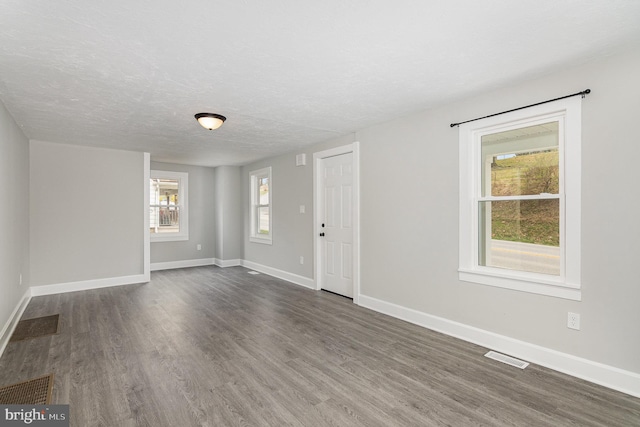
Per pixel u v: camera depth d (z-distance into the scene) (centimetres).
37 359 269
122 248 538
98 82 262
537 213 269
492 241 298
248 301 443
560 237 254
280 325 350
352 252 450
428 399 213
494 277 285
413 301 355
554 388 225
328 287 496
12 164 349
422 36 199
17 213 376
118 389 224
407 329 337
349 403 209
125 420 191
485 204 302
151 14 173
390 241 380
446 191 322
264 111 340
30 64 230
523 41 206
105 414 196
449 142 319
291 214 565
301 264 543
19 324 353
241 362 265
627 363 220
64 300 445
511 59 229
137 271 553
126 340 309
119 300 446
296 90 284
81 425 186
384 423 190
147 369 253
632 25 188
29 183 460
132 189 545
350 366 258
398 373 247
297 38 200
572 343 243
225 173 717
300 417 195
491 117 286
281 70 244
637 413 197
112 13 172
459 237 312
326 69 243
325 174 495
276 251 607
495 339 286
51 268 479
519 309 271
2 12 169
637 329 216
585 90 232
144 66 236
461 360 267
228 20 180
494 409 202
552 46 212
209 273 641
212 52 217
